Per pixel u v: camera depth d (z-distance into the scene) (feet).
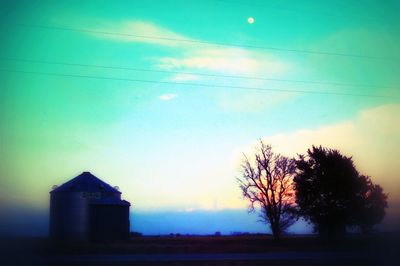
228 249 122.52
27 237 142.31
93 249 120.47
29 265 80.69
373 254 103.86
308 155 172.76
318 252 112.37
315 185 167.73
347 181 165.89
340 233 167.22
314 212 167.22
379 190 166.91
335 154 168.55
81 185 188.14
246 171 179.52
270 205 175.83
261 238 182.29
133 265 82.84
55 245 134.21
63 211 181.98
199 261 88.17
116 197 191.72
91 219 181.06
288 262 87.56
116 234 180.96
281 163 177.27
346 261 88.43
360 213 165.48
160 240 177.27
